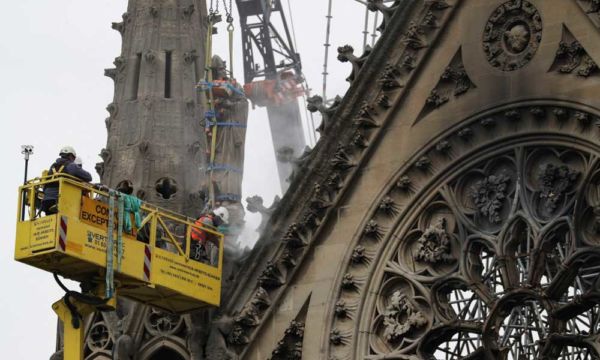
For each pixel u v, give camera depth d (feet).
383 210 177.17
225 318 179.22
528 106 172.35
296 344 177.27
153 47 194.29
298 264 178.81
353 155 179.22
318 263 178.40
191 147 190.19
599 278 168.35
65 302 174.19
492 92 174.09
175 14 196.44
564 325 169.17
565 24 171.63
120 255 172.14
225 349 177.88
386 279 176.24
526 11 173.68
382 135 178.70
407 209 176.76
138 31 195.62
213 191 186.91
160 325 180.96
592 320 172.65
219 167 188.44
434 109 177.06
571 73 170.71
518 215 171.73
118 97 193.16
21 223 170.50
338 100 181.06
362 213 177.78
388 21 179.01
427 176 176.65
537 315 176.35
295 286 178.70
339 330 176.04
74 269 172.86
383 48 178.91
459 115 175.42
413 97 177.88
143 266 174.29
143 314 181.06
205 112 190.80
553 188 170.81
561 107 170.60
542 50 172.35
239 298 179.52
